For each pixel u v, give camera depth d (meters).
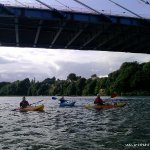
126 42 55.81
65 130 22.31
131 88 127.06
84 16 46.25
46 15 44.62
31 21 45.69
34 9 44.03
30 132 21.58
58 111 43.12
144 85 123.06
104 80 150.25
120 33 50.69
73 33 50.62
